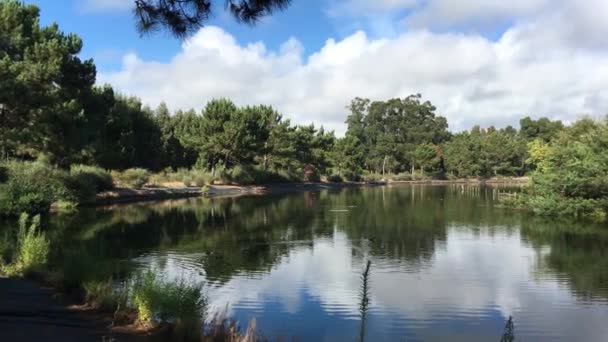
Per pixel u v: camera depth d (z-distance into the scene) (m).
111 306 8.35
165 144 55.12
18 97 24.25
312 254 17.50
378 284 13.25
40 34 30.17
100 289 8.93
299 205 38.31
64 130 28.31
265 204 38.91
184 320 7.48
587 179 28.92
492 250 18.56
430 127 118.19
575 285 13.30
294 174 68.44
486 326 10.05
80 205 31.75
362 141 116.06
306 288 12.69
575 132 48.03
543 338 9.45
